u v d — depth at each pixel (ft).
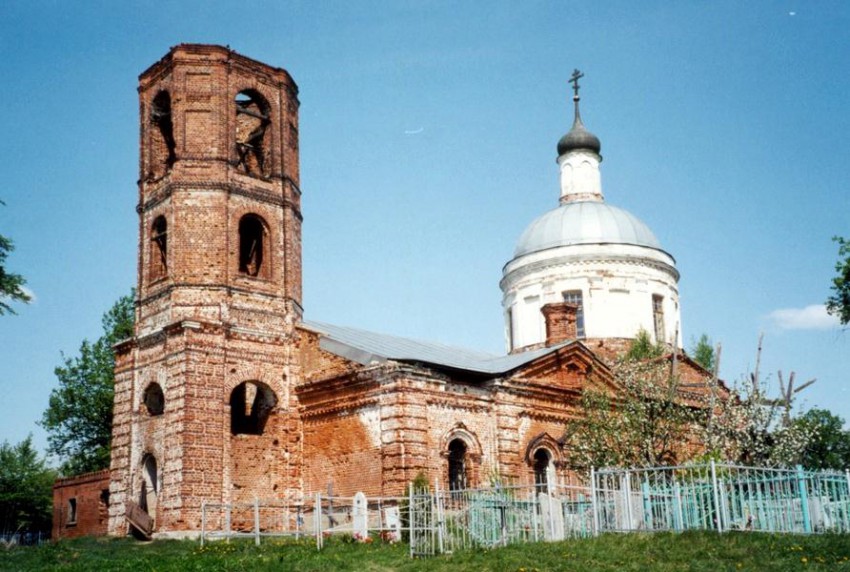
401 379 101.96
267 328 111.45
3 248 99.71
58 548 96.78
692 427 113.19
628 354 133.28
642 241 155.33
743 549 65.36
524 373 113.80
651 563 63.72
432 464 102.53
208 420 104.32
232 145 113.19
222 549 86.74
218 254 109.50
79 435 176.24
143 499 109.29
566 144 165.27
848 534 70.18
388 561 74.02
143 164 117.19
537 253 154.51
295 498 108.99
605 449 107.65
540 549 69.92
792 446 113.91
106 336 177.47
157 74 116.98
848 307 101.24
